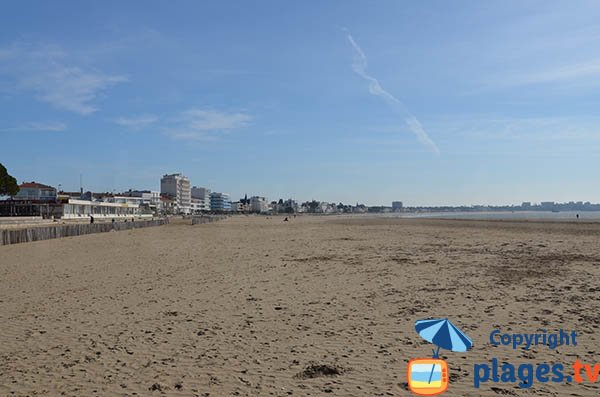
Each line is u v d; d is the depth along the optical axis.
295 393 5.54
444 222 90.12
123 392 5.68
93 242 36.38
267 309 10.41
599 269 16.39
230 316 9.76
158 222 80.19
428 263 19.02
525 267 17.27
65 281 15.29
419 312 9.79
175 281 14.91
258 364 6.62
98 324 9.20
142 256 23.95
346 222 97.44
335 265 18.81
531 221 92.06
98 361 6.89
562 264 18.06
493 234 41.81
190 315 9.90
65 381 6.08
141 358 7.00
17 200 83.69
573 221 90.25
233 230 59.47
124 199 154.38
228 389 5.71
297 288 13.23
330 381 5.90
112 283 14.66
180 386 5.84
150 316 9.85
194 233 51.47
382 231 51.22
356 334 8.13
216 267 18.67
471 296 11.50
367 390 5.59
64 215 84.06
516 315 9.34
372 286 13.36
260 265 19.20
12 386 5.93
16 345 7.80
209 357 6.98
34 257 24.30
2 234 33.31
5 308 10.96
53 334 8.48
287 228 64.62
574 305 10.23
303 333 8.29
